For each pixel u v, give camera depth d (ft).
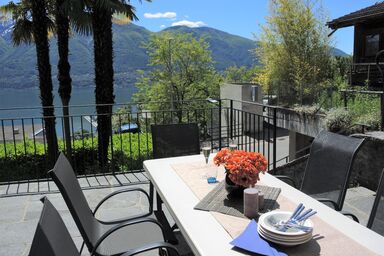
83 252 9.55
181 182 8.06
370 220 6.20
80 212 7.12
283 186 7.61
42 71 30.27
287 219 5.50
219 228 5.72
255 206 6.07
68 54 30.99
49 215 4.41
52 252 3.87
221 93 56.65
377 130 17.17
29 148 26.53
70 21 30.25
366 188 14.26
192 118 45.65
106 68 29.25
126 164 22.45
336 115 19.72
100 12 28.43
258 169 6.63
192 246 5.33
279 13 52.95
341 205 7.41
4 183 15.35
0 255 9.53
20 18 33.42
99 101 29.32
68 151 22.38
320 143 8.46
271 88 42.09
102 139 25.70
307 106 31.78
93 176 16.35
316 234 5.38
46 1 30.45
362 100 21.97
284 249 4.96
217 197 7.03
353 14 38.55
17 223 11.46
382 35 37.73
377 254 4.79
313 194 8.24
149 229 8.07
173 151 11.25
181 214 6.31
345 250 4.90
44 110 30.71
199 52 80.94
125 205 12.85
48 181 15.69
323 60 52.54
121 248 7.30
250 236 5.30
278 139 57.62
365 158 14.43
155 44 81.51
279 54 53.98
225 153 7.14
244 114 19.62
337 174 7.73
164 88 80.38
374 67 36.35
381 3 40.14
